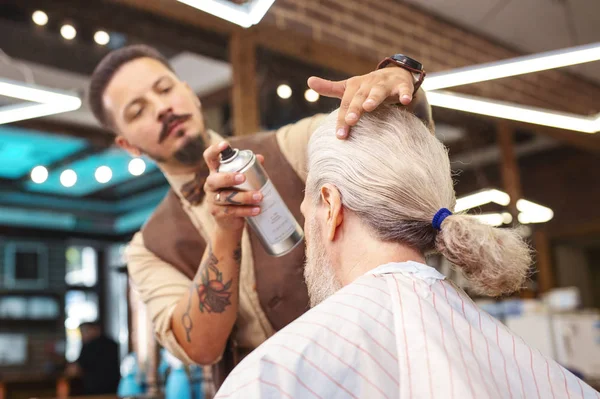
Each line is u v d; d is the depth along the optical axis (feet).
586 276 24.53
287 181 4.73
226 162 3.87
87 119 16.80
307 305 4.65
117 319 28.68
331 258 3.21
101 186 23.66
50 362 24.09
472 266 2.85
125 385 8.77
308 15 13.10
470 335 2.70
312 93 12.82
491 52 17.60
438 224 3.00
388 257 3.04
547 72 19.01
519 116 10.77
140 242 5.09
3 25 11.72
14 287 26.25
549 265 22.44
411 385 2.43
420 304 2.70
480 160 19.90
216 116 12.84
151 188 23.29
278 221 3.98
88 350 16.69
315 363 2.50
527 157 23.07
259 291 4.67
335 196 3.14
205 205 4.84
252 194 3.83
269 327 4.72
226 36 11.84
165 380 8.42
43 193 24.29
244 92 11.68
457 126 18.44
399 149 3.12
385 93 3.23
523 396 2.64
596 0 16.02
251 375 2.48
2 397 16.30
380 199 3.05
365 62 14.06
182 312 4.41
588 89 20.36
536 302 13.70
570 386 2.80
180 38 11.59
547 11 16.47
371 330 2.61
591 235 22.08
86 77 14.23
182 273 4.90
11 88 8.07
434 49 15.94
